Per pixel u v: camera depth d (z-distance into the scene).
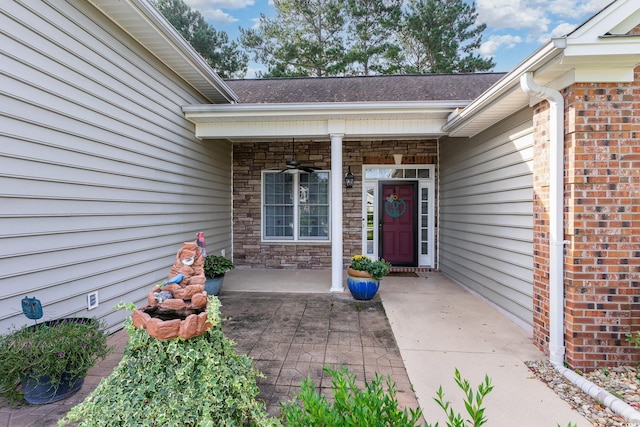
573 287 2.90
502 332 3.84
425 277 6.84
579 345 2.89
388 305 4.88
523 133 3.90
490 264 4.89
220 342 2.04
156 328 1.81
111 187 3.69
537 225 3.40
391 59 15.69
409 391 2.64
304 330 3.89
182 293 2.06
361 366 3.03
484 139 5.07
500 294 4.57
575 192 2.89
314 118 5.41
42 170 2.87
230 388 1.92
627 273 2.86
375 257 7.75
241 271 7.48
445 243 7.07
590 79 2.82
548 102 3.18
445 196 7.07
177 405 1.73
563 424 2.24
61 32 3.02
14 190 2.63
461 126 4.86
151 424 1.70
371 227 7.84
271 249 7.84
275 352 3.30
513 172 4.16
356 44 16.28
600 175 2.85
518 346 3.46
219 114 5.28
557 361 2.98
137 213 4.16
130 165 4.01
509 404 2.46
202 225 6.18
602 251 2.87
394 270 7.45
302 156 7.79
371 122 5.48
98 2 3.37
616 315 2.86
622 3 2.48
